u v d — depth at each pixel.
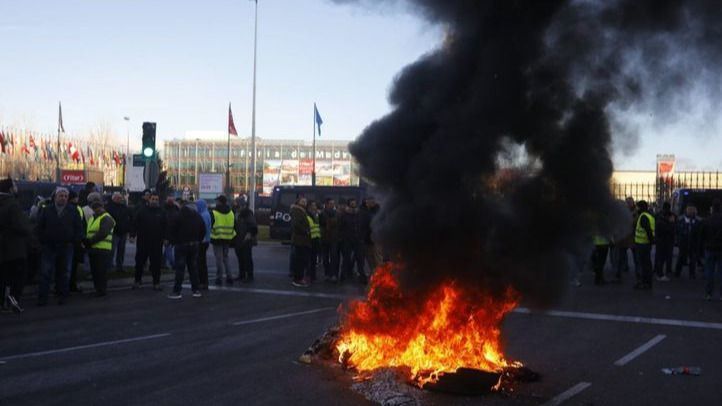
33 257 13.41
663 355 7.92
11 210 10.73
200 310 11.23
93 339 8.64
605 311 11.36
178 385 6.39
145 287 14.36
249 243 15.55
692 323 10.22
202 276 14.14
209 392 6.15
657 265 16.92
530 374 6.65
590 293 13.88
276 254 24.39
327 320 10.21
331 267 15.72
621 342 8.70
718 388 6.48
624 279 16.80
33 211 13.58
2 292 10.98
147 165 17.08
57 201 11.63
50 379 6.60
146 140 17.05
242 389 6.25
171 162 101.69
